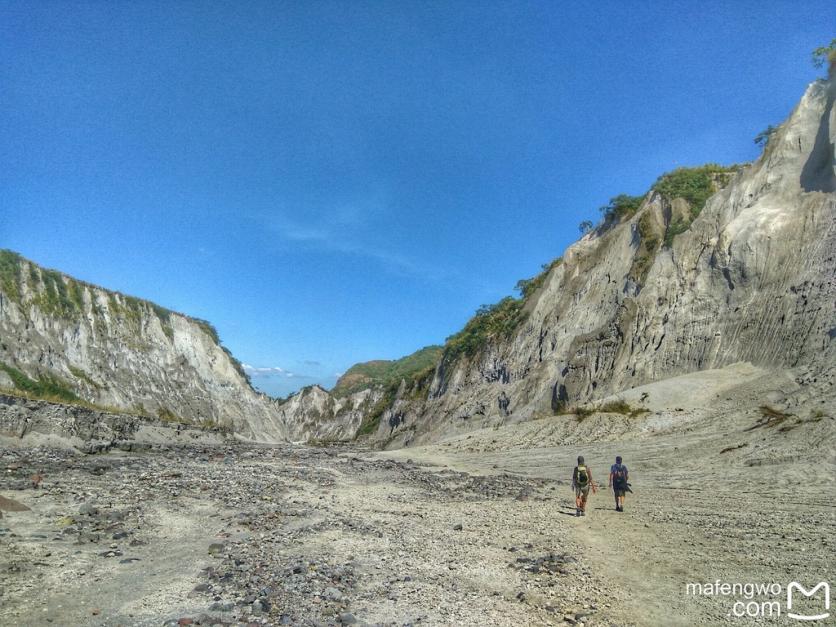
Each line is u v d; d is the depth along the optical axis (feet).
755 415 87.04
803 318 100.22
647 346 129.70
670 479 70.13
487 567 35.53
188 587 30.50
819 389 82.69
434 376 269.85
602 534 45.01
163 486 65.98
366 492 70.33
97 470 77.77
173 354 247.29
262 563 35.14
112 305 231.50
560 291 195.62
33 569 32.37
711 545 38.65
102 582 30.96
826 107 123.75
